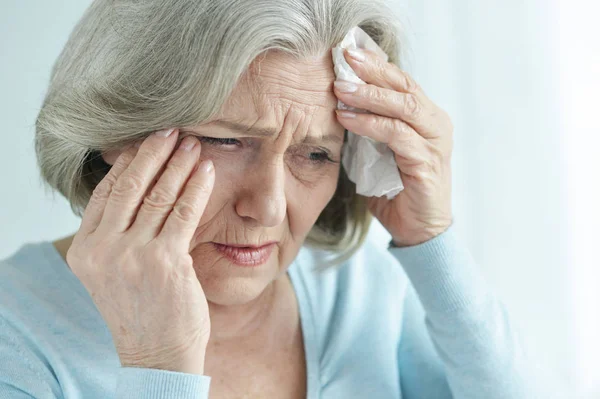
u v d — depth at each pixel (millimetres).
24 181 1478
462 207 1900
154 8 844
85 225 885
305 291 1219
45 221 1504
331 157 992
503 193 1879
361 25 1011
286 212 996
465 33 1829
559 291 1882
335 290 1252
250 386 1109
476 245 1905
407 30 1080
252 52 804
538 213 1873
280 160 902
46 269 1060
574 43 1804
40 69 1470
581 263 1876
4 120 1455
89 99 890
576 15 1794
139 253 865
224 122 850
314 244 1219
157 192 868
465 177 1886
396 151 1028
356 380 1183
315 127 905
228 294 983
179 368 876
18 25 1443
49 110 946
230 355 1115
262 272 994
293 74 860
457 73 1848
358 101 942
